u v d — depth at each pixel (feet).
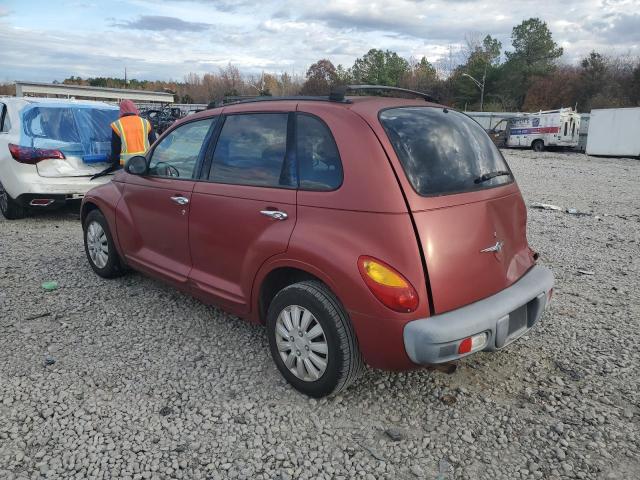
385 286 9.68
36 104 26.63
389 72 321.11
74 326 14.73
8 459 9.46
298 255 10.77
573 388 12.06
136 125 23.47
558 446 10.11
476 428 10.62
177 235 14.33
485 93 244.01
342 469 9.45
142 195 15.57
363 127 10.65
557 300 17.47
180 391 11.68
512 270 11.71
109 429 10.34
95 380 12.01
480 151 12.11
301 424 10.63
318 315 10.69
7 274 18.74
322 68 346.95
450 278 10.07
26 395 11.36
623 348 13.99
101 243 18.01
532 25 262.88
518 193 12.62
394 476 9.32
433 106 12.51
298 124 11.73
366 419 10.84
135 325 14.88
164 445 9.95
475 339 10.15
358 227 10.12
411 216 9.87
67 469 9.27
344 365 10.57
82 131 26.86
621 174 63.93
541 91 230.27
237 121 13.17
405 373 12.50
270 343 11.95
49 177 25.29
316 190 10.92
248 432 10.37
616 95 209.36
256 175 12.25
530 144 112.06
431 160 10.80
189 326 14.87
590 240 26.43
